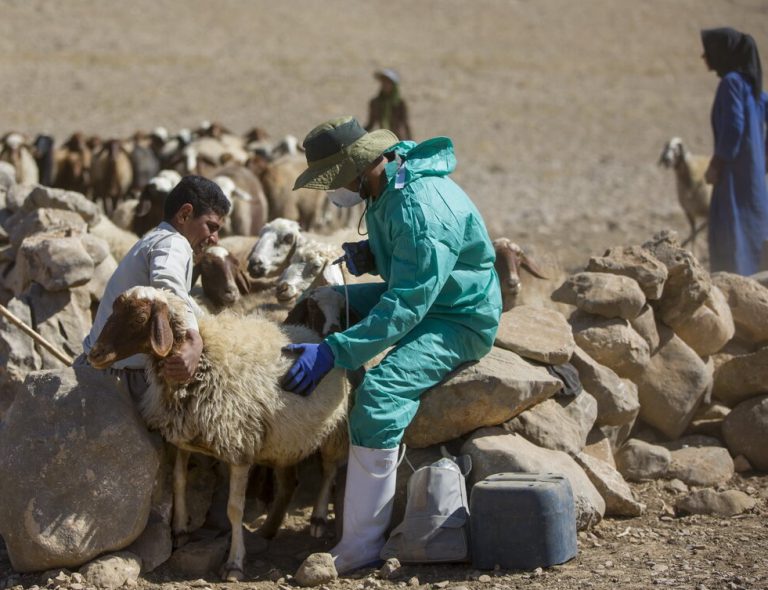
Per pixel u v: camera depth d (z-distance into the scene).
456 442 8.52
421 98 48.41
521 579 7.29
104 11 62.22
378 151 7.98
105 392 7.62
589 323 9.97
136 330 7.16
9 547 7.54
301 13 67.00
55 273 9.98
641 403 10.12
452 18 69.81
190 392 7.46
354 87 50.66
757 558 7.45
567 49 63.50
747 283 11.16
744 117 13.73
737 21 72.19
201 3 66.56
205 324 7.61
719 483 9.48
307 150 8.07
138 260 7.96
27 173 22.25
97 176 23.80
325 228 22.94
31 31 56.69
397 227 7.80
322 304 8.54
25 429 7.52
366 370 8.51
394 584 7.46
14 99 43.72
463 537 7.68
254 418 7.57
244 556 7.88
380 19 68.06
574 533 7.70
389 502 7.93
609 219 24.70
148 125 40.84
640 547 7.88
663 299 10.40
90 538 7.42
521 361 8.76
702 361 10.37
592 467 8.71
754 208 13.94
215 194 8.16
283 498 8.45
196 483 8.55
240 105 45.75
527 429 8.57
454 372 8.35
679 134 41.84
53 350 8.37
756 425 9.86
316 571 7.51
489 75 55.09
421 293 7.61
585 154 37.09
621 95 51.56
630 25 70.62
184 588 7.41
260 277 10.26
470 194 29.11
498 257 10.19
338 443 8.28
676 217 24.89
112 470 7.48
